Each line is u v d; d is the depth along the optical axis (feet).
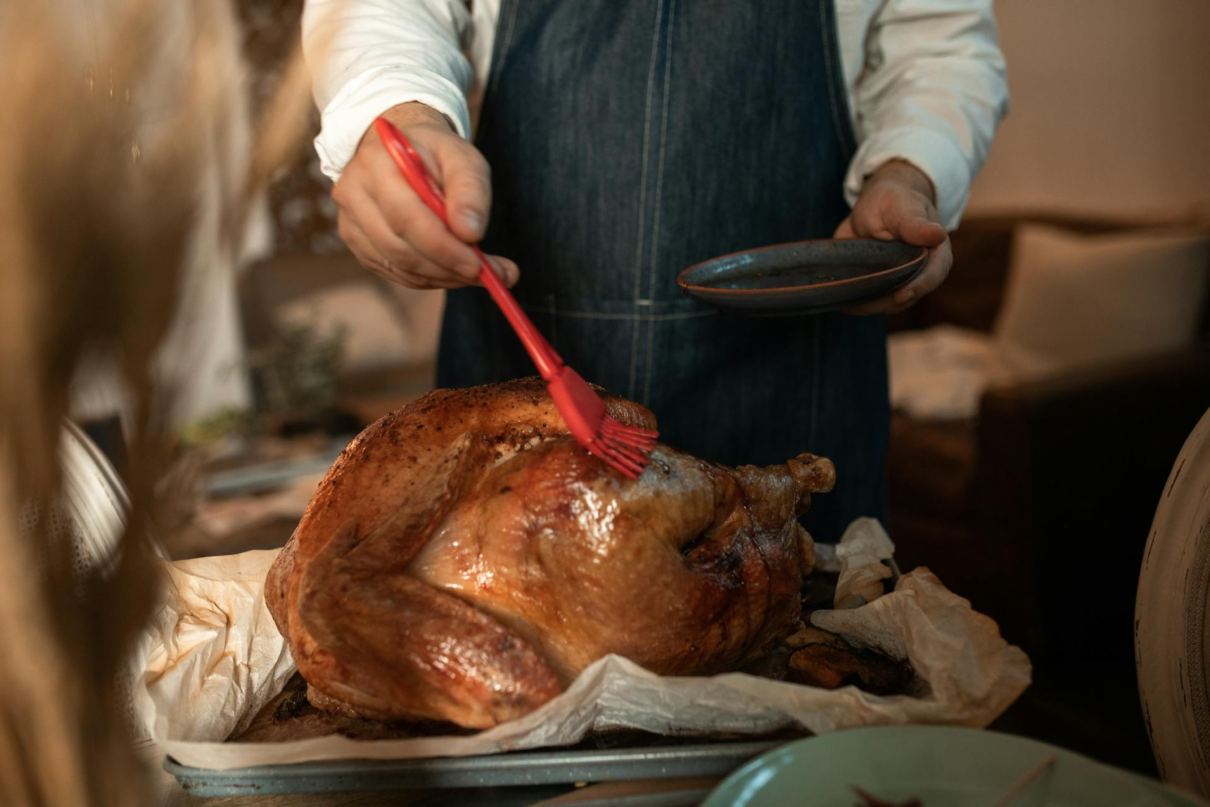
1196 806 1.68
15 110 0.98
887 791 1.80
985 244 10.44
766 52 3.86
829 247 3.22
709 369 4.13
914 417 8.90
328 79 3.05
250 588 2.70
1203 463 2.25
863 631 2.63
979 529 7.77
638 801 2.11
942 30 3.97
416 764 2.13
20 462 1.13
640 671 2.15
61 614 1.23
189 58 1.04
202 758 2.13
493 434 2.55
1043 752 1.84
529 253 4.10
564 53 3.87
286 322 11.72
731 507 2.58
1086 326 8.81
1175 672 2.26
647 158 3.90
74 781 1.26
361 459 2.51
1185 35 9.41
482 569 2.36
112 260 1.05
